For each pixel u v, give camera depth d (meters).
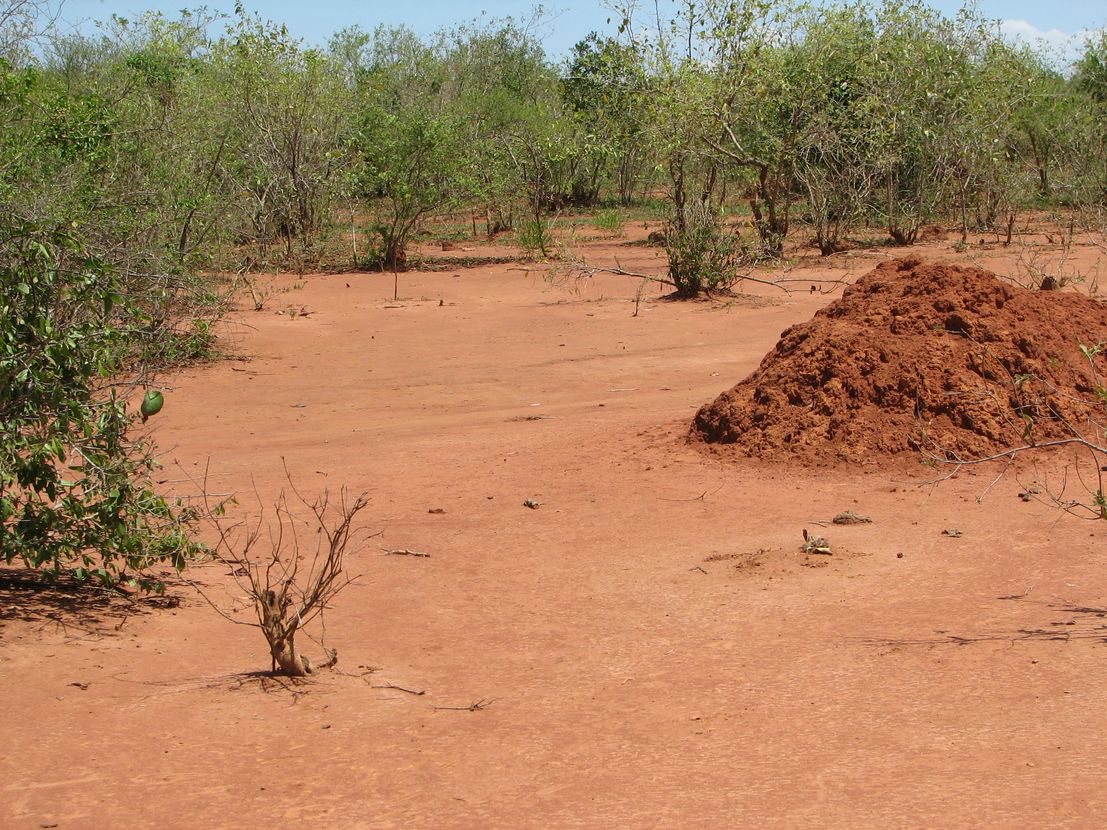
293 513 9.26
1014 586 6.59
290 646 5.43
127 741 4.54
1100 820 3.64
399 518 9.05
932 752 4.30
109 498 6.45
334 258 32.81
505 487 9.98
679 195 29.89
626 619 6.41
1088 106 40.94
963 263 25.06
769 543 7.84
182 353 13.48
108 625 6.11
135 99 25.39
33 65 19.03
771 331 19.30
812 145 31.50
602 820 3.82
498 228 39.97
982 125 32.81
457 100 46.56
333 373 17.11
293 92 31.45
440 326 21.28
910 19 32.59
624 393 14.82
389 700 5.13
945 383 10.12
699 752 4.42
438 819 3.86
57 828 3.78
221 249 24.05
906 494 8.93
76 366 6.41
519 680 5.44
